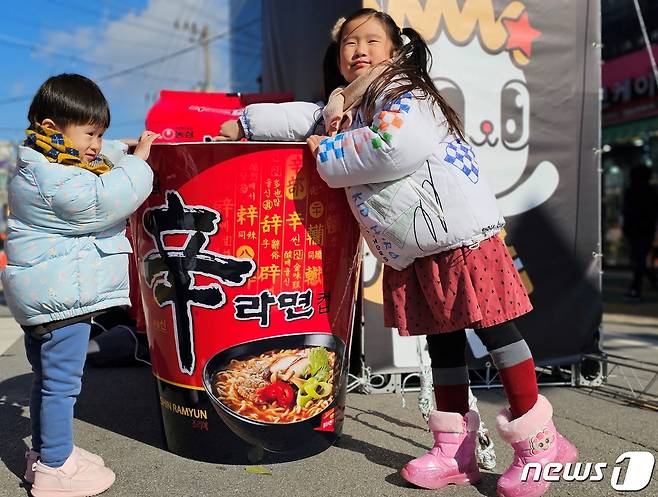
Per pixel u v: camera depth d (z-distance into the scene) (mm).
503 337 1905
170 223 2053
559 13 3240
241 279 2035
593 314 3287
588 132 3293
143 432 2525
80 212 1821
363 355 3043
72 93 1910
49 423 1915
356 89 1958
